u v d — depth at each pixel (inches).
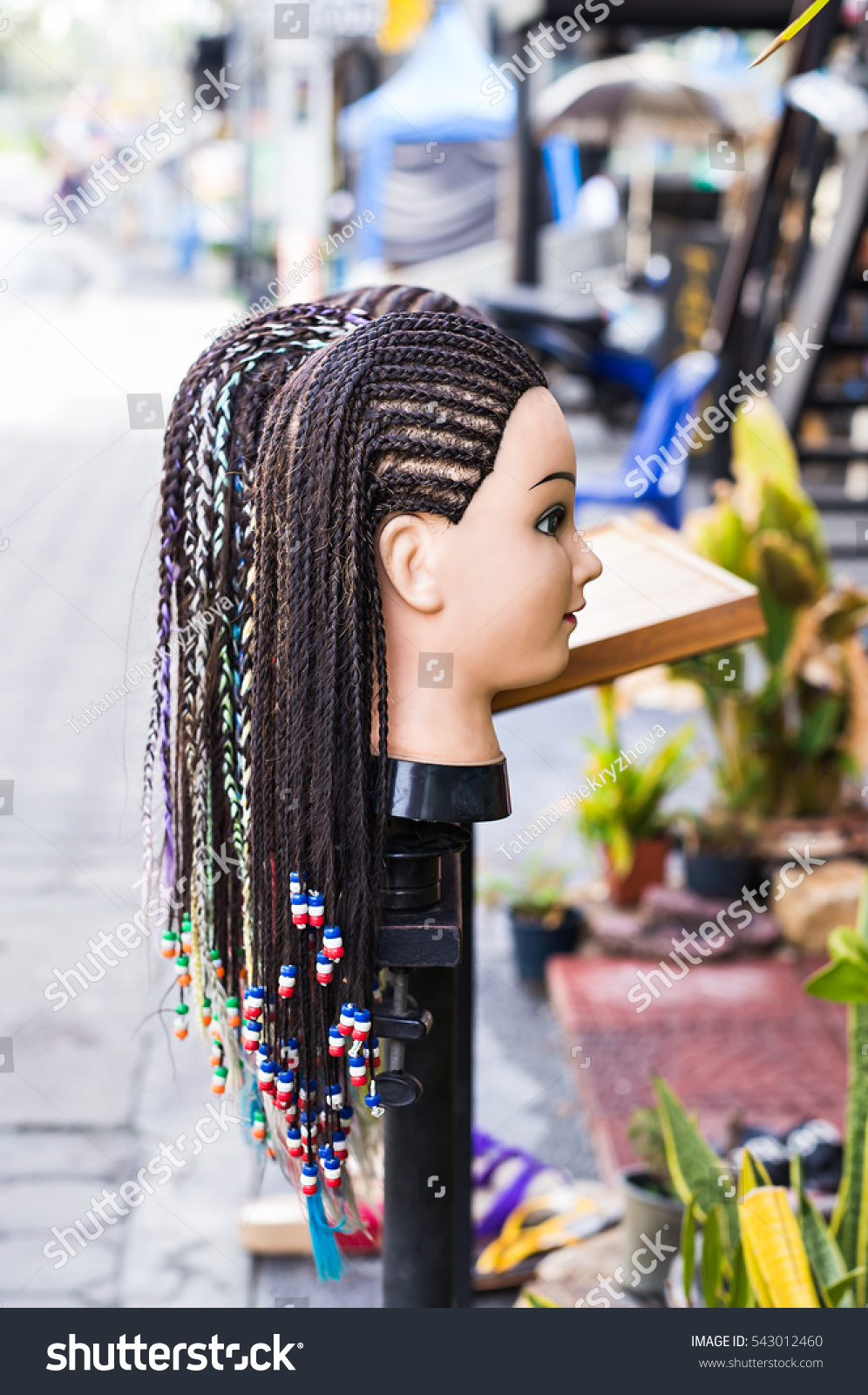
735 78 444.5
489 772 42.1
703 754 157.6
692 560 61.9
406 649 41.2
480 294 422.9
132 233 801.6
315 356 41.2
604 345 423.5
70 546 247.6
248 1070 46.1
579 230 480.1
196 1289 89.0
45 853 153.4
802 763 148.6
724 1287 68.5
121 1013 122.2
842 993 59.4
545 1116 113.9
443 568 40.0
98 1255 92.4
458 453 39.4
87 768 176.9
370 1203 55.0
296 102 375.6
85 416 369.1
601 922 142.2
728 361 247.1
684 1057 116.9
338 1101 41.9
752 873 144.9
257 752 41.0
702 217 490.6
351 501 39.3
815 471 311.9
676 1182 73.2
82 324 414.9
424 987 49.0
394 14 382.9
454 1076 51.1
